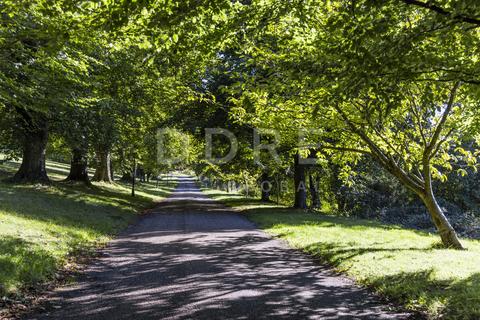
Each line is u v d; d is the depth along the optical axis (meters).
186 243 11.98
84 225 13.34
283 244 12.20
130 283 7.34
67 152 28.98
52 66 11.14
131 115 22.45
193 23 6.90
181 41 7.27
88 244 10.98
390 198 31.53
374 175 31.22
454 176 29.00
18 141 21.30
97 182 33.91
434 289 6.66
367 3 5.04
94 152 26.36
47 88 12.05
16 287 6.42
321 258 9.96
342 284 7.51
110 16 6.05
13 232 9.76
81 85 14.16
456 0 4.81
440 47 6.14
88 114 19.25
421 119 12.65
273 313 5.81
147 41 7.66
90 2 6.33
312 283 7.56
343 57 5.76
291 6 7.10
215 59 13.51
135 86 20.08
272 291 6.96
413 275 7.58
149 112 25.98
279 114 12.23
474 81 5.65
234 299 6.46
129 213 20.30
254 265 9.12
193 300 6.37
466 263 8.62
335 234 13.88
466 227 23.39
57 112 17.66
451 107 12.02
